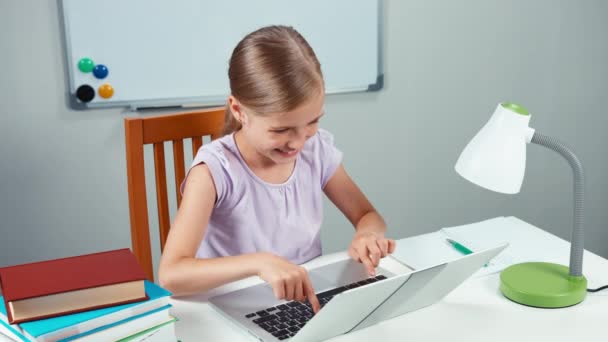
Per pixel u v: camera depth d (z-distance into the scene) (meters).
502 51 2.44
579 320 0.95
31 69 1.80
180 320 0.97
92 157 1.93
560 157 2.67
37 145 1.86
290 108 1.05
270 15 2.03
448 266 0.88
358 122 2.25
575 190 0.99
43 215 1.92
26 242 1.92
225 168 1.24
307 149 1.38
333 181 1.43
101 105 1.88
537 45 2.49
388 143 2.33
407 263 1.14
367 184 2.33
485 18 2.37
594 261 1.15
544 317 0.96
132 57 1.88
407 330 0.92
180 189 1.25
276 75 1.05
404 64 2.28
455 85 2.39
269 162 1.29
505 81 2.47
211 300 1.01
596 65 2.63
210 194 1.21
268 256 1.02
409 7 2.23
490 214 2.61
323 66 2.14
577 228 1.00
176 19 1.91
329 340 0.89
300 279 0.96
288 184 1.32
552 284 1.01
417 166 2.41
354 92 2.22
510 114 0.93
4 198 1.86
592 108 2.67
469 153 0.95
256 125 1.10
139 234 1.33
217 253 1.31
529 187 2.65
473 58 2.39
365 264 1.11
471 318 0.95
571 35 2.55
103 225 2.00
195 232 1.16
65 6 1.79
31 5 1.76
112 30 1.85
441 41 2.32
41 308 0.78
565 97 2.61
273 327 0.92
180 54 1.94
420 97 2.34
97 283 0.80
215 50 1.98
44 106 1.84
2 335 0.82
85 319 0.77
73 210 1.95
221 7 1.96
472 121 2.46
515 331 0.92
